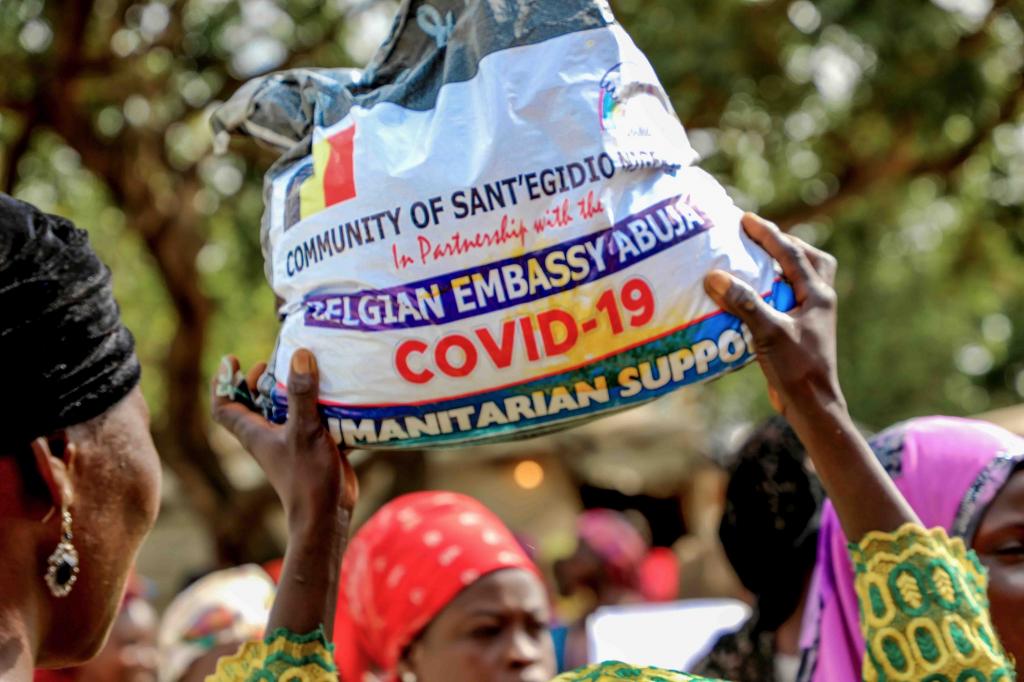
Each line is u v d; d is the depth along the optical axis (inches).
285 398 69.2
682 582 218.1
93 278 60.7
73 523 60.1
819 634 93.2
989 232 385.1
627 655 152.1
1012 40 316.5
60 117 312.8
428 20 69.1
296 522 67.3
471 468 482.0
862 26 291.7
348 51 329.7
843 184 345.4
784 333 65.0
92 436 60.4
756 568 111.3
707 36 289.1
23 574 59.0
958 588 66.3
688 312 64.9
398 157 66.6
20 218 59.3
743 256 66.9
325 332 67.3
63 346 58.6
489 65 65.4
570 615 222.7
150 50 322.0
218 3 320.5
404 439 67.0
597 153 64.6
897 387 652.1
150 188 324.2
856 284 508.4
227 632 139.3
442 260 64.8
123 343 62.3
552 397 64.9
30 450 58.3
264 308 406.3
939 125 309.4
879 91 311.9
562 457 473.7
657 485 485.7
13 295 57.0
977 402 799.7
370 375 66.1
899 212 391.2
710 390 572.4
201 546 456.1
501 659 111.9
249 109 76.4
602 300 64.1
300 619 66.1
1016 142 348.8
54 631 61.4
